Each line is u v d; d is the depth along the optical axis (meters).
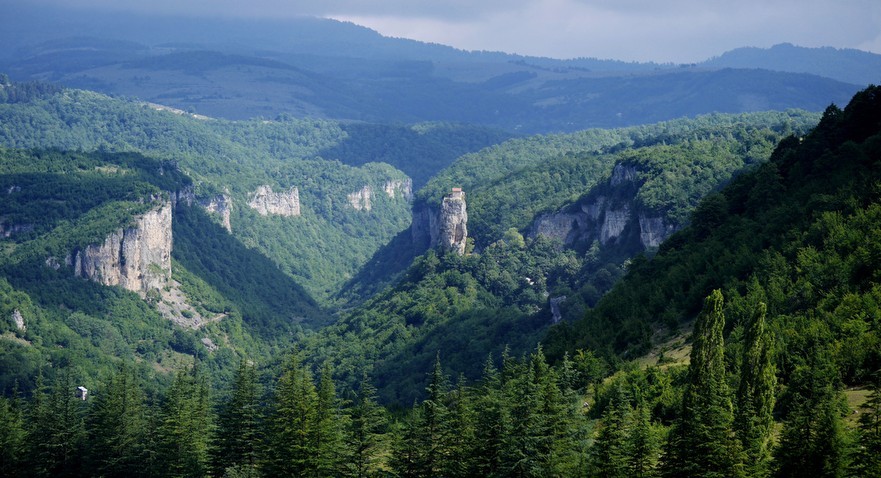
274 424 143.75
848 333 131.00
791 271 152.38
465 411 130.38
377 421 136.62
